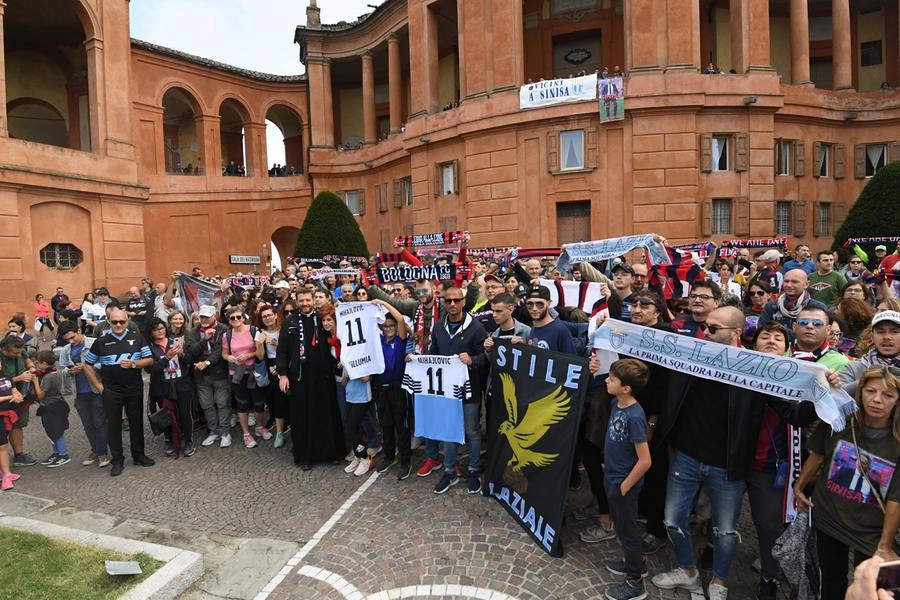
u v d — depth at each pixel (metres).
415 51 27.08
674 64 21.02
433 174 26.41
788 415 3.85
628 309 5.98
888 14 27.52
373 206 33.34
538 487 5.12
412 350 6.73
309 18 34.41
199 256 31.83
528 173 23.08
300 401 7.25
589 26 26.08
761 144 21.78
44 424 7.80
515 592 4.38
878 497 3.31
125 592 4.25
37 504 6.50
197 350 8.08
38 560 4.71
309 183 35.19
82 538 5.14
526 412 5.32
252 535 5.55
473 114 24.02
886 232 18.72
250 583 4.69
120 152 23.89
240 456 7.90
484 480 6.04
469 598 4.34
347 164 33.91
